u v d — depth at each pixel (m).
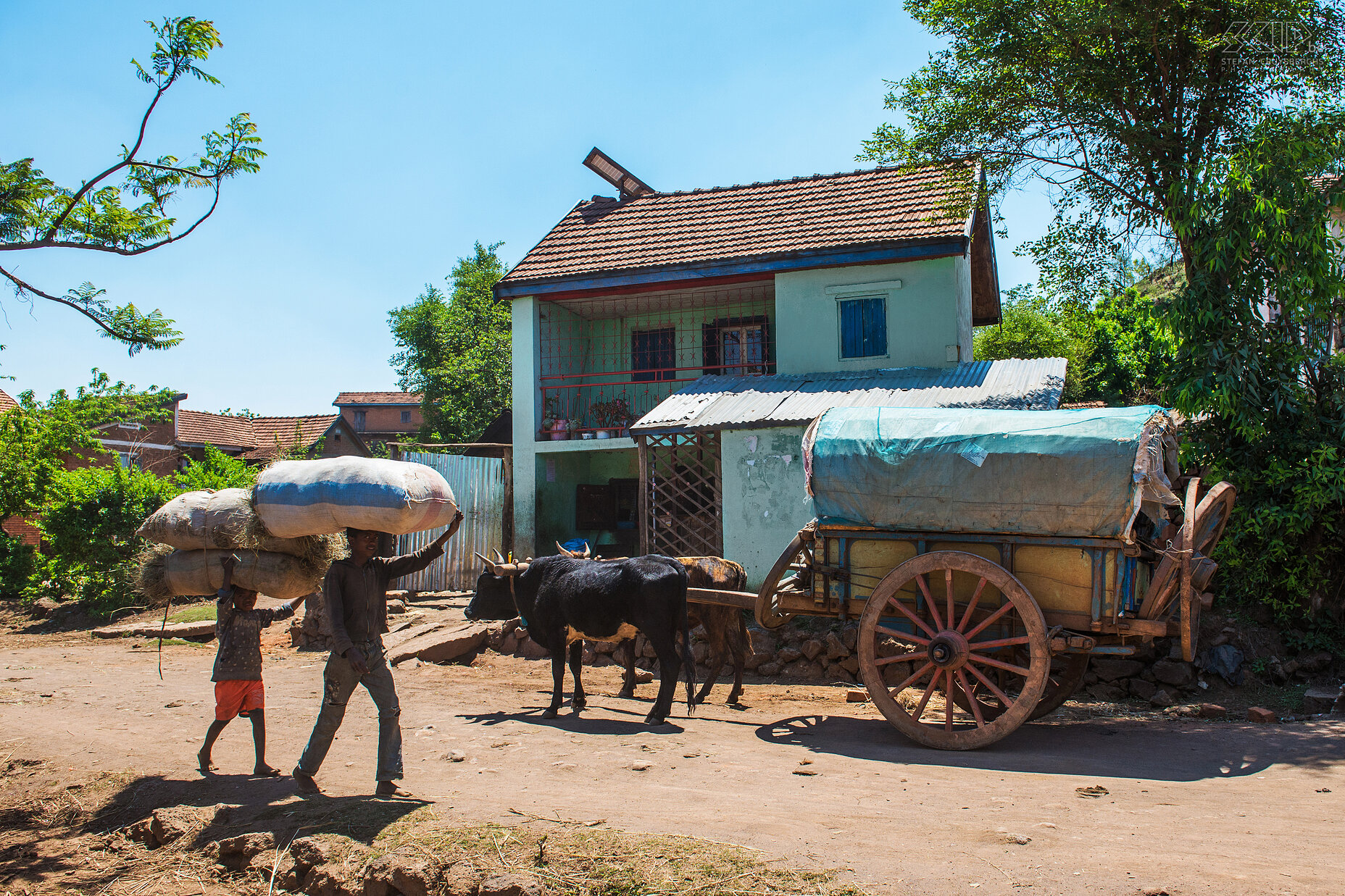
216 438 34.88
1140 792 5.58
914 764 6.52
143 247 7.91
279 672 11.02
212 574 6.54
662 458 15.32
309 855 4.76
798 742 7.39
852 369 15.16
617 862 4.29
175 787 6.16
